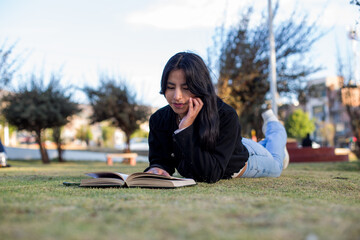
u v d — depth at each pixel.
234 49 13.03
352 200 1.73
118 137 50.25
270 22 11.80
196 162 2.21
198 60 2.20
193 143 2.19
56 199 1.46
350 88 10.90
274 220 1.00
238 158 2.52
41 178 2.96
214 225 0.95
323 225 0.94
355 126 11.34
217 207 1.23
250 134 14.48
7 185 2.20
